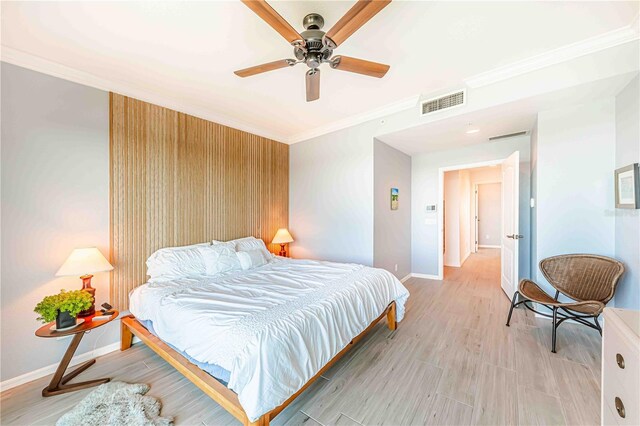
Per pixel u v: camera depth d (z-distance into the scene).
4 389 1.85
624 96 2.16
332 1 1.55
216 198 3.30
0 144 1.87
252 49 1.99
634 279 2.05
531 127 3.13
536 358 2.02
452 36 1.87
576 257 2.48
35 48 1.92
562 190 2.60
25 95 1.97
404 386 1.75
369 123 3.45
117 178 2.43
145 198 2.62
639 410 0.69
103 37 1.82
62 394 1.78
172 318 1.76
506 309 3.05
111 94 2.41
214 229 3.27
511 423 1.43
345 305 1.92
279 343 1.37
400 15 1.66
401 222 4.36
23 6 1.52
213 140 3.28
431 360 2.04
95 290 2.21
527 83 2.29
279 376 1.31
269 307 1.70
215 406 1.63
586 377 1.78
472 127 3.09
